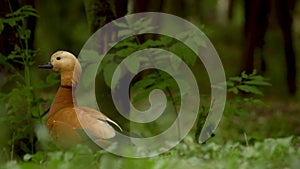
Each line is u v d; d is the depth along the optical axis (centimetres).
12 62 1373
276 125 2056
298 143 1414
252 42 2750
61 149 1166
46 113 1301
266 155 1150
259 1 2750
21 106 1298
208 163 1129
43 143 1248
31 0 1598
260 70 2834
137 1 2625
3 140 1303
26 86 1286
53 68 1225
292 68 2970
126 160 1047
